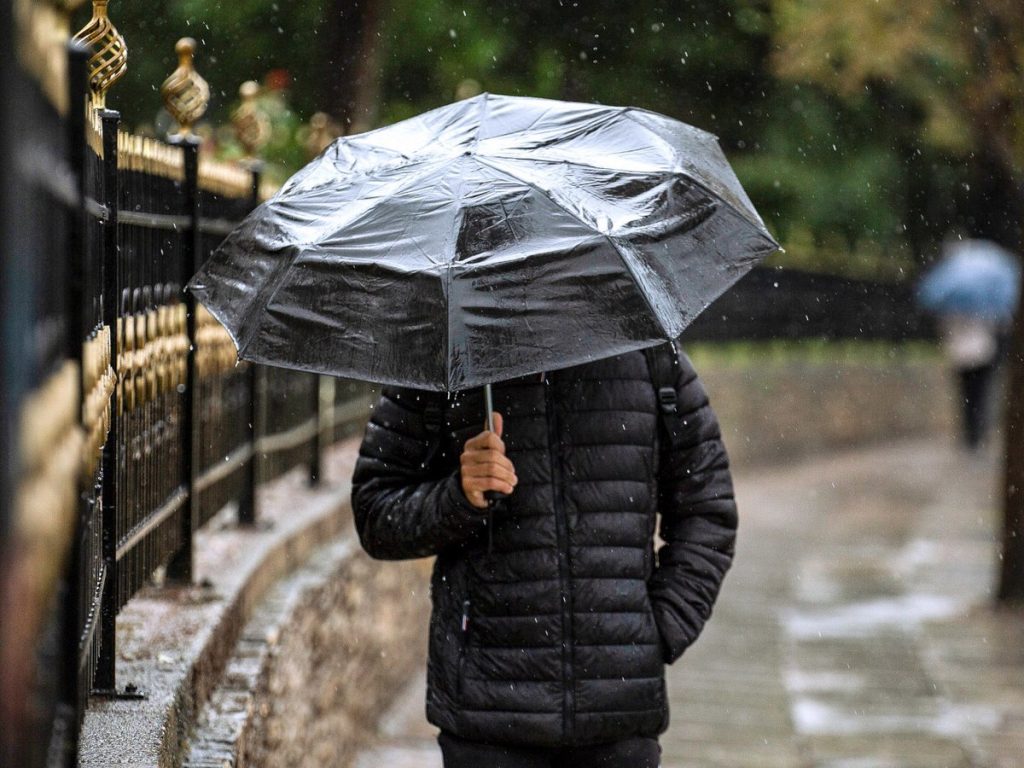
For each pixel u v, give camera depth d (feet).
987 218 260.62
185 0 163.22
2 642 14.43
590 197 34.47
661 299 32.94
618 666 35.06
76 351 22.53
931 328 248.73
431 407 36.81
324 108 123.03
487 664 35.06
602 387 35.81
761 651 91.20
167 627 46.01
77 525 21.34
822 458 189.67
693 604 36.58
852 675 85.81
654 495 36.29
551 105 38.60
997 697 81.00
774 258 187.62
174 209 50.37
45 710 18.37
